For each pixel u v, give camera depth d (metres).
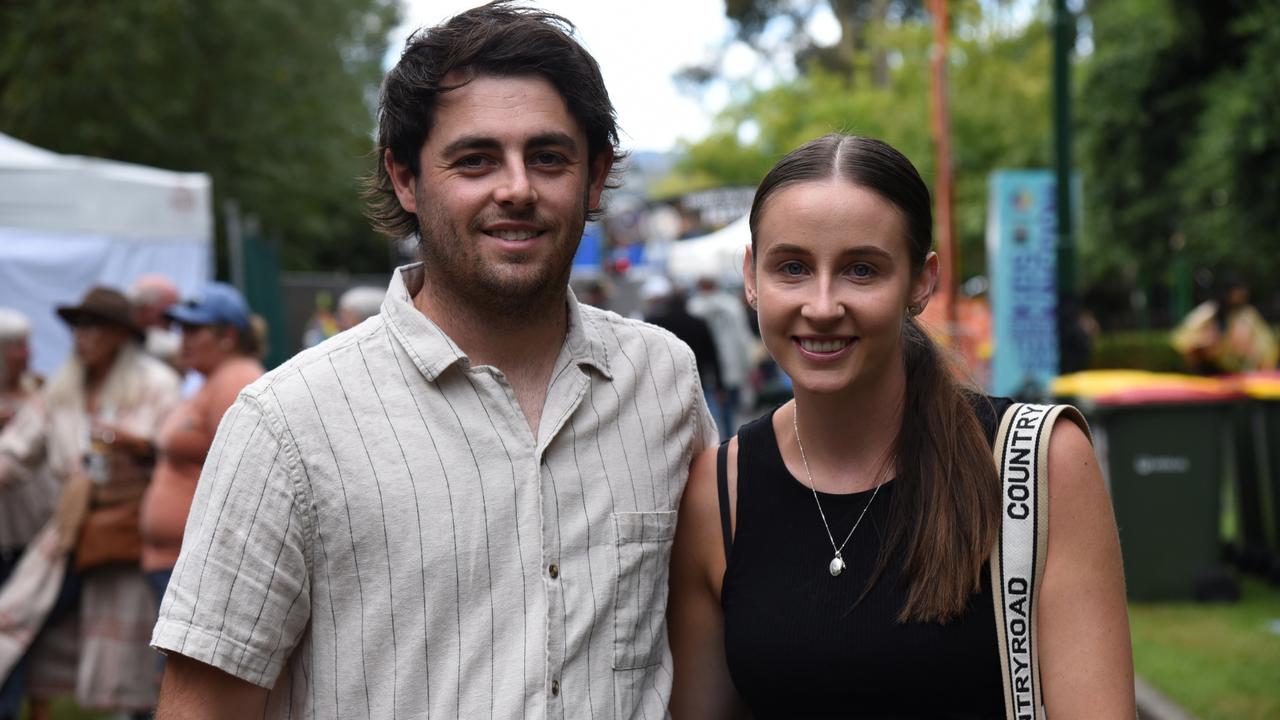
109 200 9.65
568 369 2.21
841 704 2.14
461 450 2.07
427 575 2.02
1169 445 7.37
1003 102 24.89
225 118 21.86
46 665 5.65
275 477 1.99
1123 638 2.07
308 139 23.69
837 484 2.23
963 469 2.11
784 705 2.19
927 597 2.07
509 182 2.09
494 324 2.17
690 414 2.40
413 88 2.14
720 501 2.32
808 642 2.14
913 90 26.12
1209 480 7.38
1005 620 2.06
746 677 2.22
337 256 34.88
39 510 5.92
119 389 5.59
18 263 9.29
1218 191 14.83
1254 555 8.24
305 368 2.06
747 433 2.36
